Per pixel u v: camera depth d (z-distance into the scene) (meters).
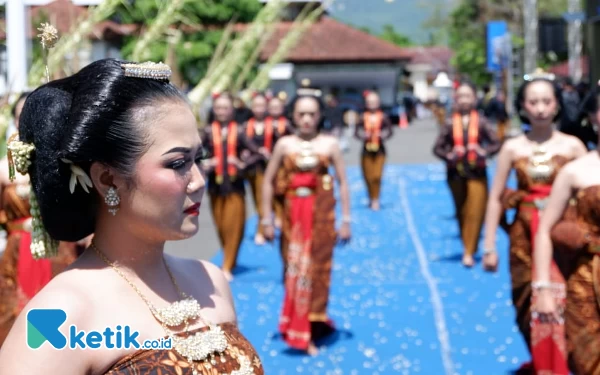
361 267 9.59
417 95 68.00
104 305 1.95
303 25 11.16
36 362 1.85
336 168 6.59
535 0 25.92
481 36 48.47
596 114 4.29
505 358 6.14
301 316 6.30
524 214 5.62
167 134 1.96
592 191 4.18
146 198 1.95
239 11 16.55
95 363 1.90
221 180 8.94
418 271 9.30
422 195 16.53
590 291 4.20
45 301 1.91
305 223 6.41
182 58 15.67
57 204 1.99
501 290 8.30
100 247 2.04
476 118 9.50
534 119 5.61
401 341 6.60
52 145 1.95
